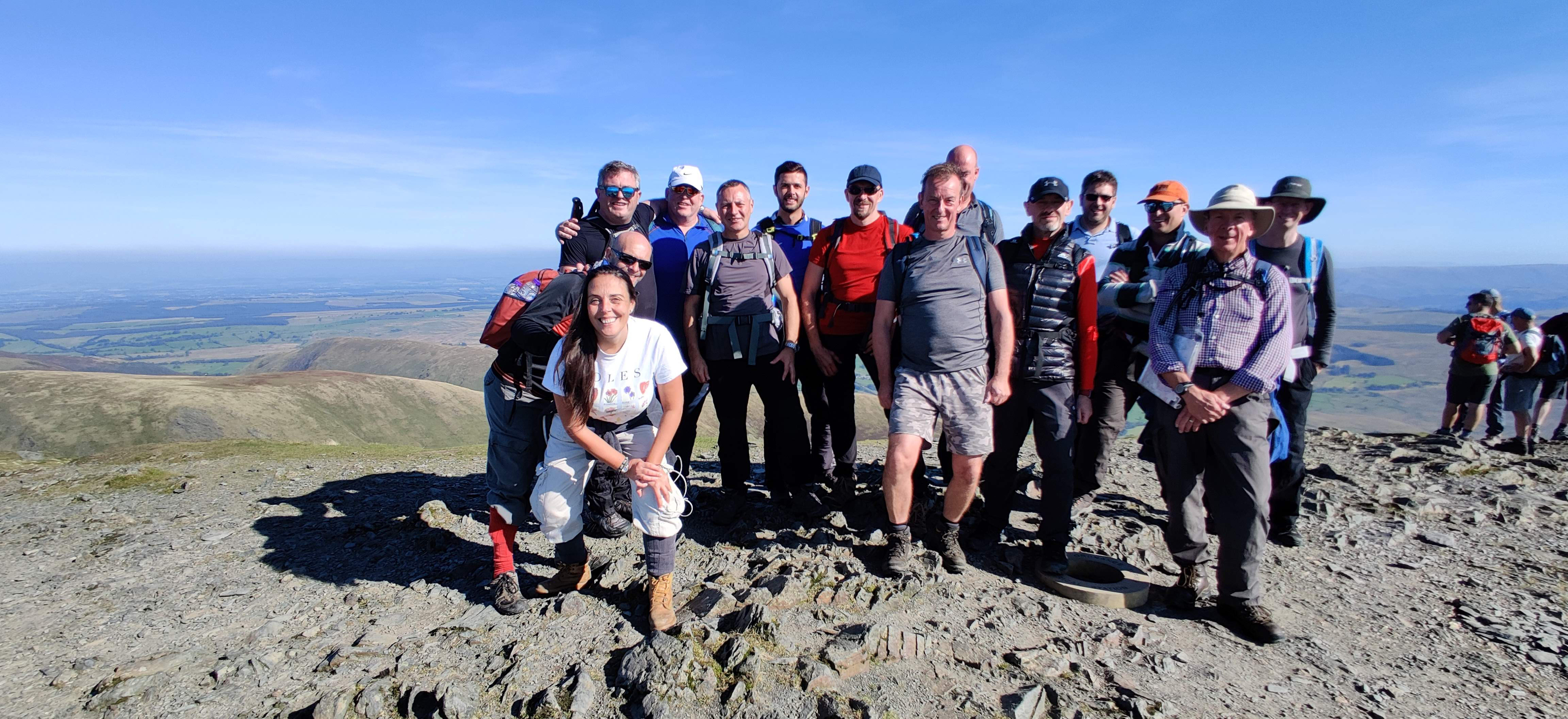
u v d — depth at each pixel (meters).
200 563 4.60
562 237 4.86
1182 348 3.77
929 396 4.04
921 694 2.92
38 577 4.41
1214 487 3.79
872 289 4.86
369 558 4.62
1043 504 4.21
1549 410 8.48
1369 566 4.58
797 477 4.98
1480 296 8.82
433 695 2.95
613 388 3.48
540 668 3.15
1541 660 3.46
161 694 3.02
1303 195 4.49
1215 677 3.23
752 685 2.93
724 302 4.80
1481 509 5.54
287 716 2.88
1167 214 4.81
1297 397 4.71
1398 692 3.19
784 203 5.55
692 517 5.20
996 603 3.82
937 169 3.99
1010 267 4.38
